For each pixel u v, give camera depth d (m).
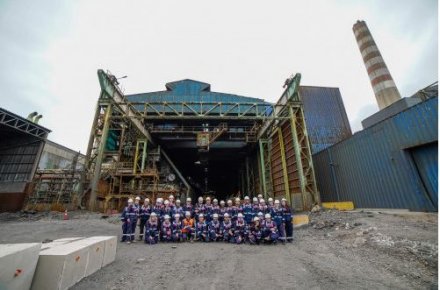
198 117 25.97
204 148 31.84
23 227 14.80
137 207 11.49
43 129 28.58
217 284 5.46
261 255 8.34
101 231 13.62
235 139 35.19
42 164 33.97
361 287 5.15
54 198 25.72
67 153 39.03
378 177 16.88
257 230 10.55
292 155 25.56
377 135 17.05
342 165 20.89
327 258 7.61
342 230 11.62
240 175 50.22
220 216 12.04
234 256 8.19
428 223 10.34
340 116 37.34
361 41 59.72
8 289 3.80
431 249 7.00
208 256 8.19
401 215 12.52
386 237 8.77
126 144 31.47
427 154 13.88
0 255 3.74
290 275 6.03
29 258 4.38
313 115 37.00
